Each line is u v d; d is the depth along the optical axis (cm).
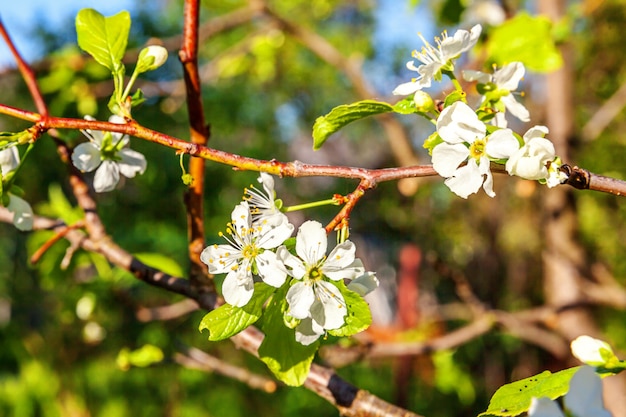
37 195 100
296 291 23
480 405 127
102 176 31
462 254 163
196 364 43
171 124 108
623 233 127
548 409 20
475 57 52
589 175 24
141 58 28
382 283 159
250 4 79
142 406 101
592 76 120
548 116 66
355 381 110
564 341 63
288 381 24
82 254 49
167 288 34
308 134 189
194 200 32
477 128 24
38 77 65
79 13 28
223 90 142
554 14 63
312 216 150
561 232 65
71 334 87
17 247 124
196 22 30
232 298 24
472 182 24
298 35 82
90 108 61
